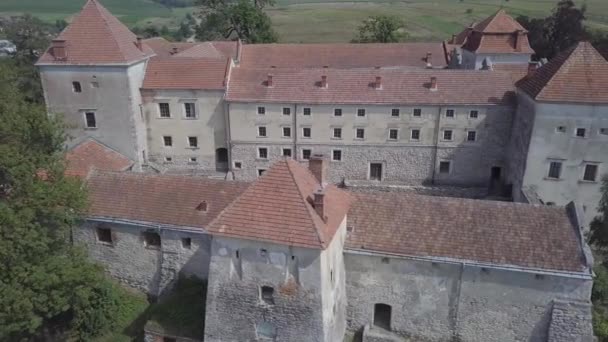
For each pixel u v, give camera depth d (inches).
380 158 2375.7
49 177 1392.7
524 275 1203.9
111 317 1422.2
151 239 1483.8
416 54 2970.0
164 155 2490.2
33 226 1248.2
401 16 7450.8
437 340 1315.2
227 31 4010.8
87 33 2224.4
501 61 2662.4
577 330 1193.4
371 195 1374.3
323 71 2386.8
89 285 1320.1
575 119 1868.8
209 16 3973.9
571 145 1905.8
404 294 1296.8
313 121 2336.4
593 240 1660.9
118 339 1395.2
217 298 1205.7
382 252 1263.5
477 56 2659.9
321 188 1230.9
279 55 3004.4
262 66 2957.7
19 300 1182.3
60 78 2240.4
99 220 1488.7
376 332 1331.2
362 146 2358.5
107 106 2267.5
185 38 6697.8
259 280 1160.2
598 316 1316.4
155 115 2415.1
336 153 2394.2
